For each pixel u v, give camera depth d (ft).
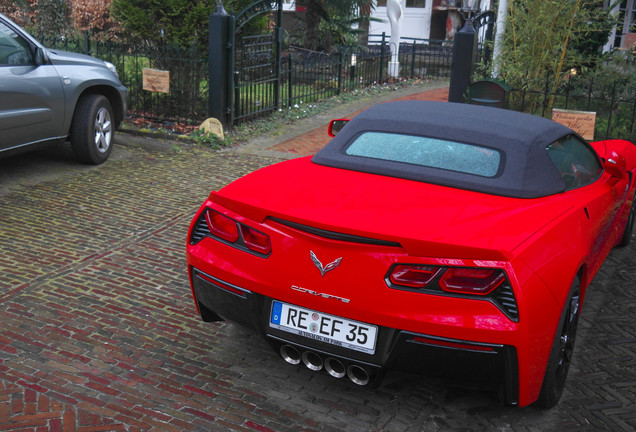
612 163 13.98
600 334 14.02
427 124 12.91
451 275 9.11
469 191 11.14
